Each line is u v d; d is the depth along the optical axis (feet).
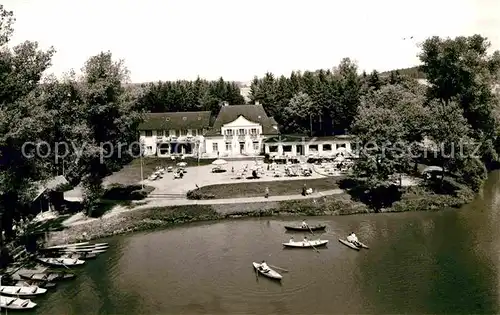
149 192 240.73
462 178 258.16
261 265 148.56
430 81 284.20
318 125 432.25
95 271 155.33
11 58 161.89
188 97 474.08
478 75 261.65
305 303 126.41
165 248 176.86
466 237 176.45
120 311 125.49
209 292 135.44
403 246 169.27
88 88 208.03
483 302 124.57
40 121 161.99
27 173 167.32
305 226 191.52
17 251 167.22
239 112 371.35
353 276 143.64
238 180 255.91
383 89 259.39
